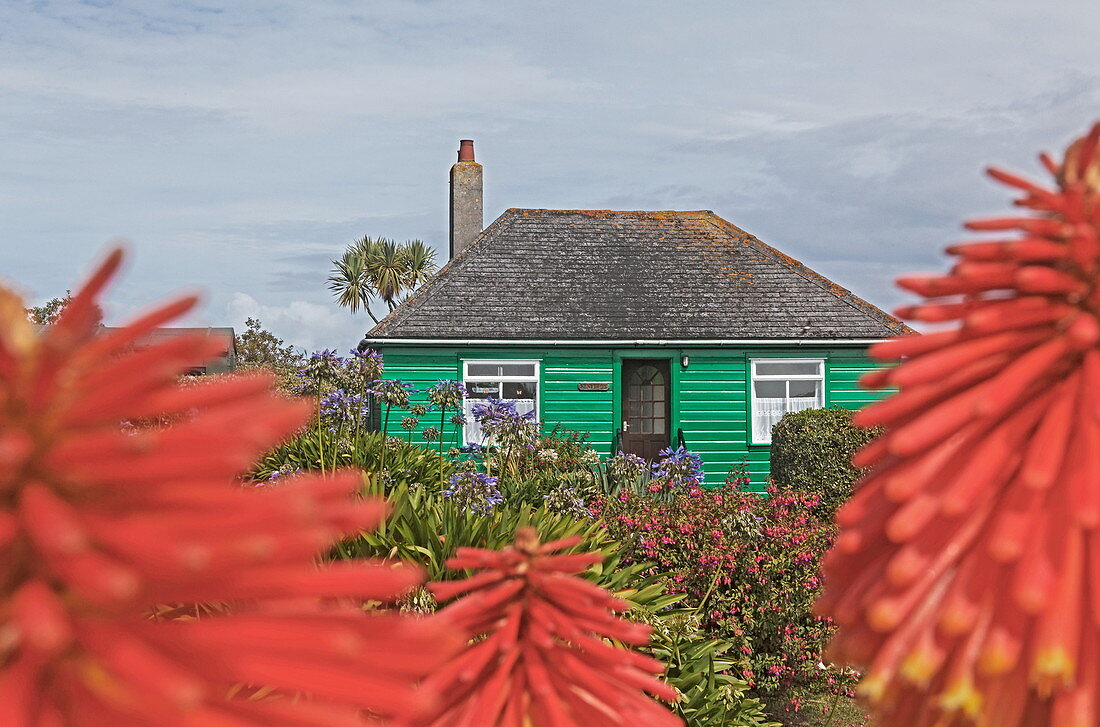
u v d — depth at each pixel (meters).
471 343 17.44
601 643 1.11
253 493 0.53
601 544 6.37
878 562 0.83
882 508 0.83
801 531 8.63
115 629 0.51
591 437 17.86
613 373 18.00
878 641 0.81
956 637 0.76
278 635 0.52
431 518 5.99
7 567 0.50
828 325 18.47
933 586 0.78
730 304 18.86
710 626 8.40
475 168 21.84
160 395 0.53
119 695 0.49
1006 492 0.79
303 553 0.51
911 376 0.81
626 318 18.30
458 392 11.16
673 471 11.70
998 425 0.80
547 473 11.30
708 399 18.30
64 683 0.51
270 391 0.62
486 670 1.12
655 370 18.48
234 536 0.48
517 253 19.64
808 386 18.56
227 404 0.55
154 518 0.49
